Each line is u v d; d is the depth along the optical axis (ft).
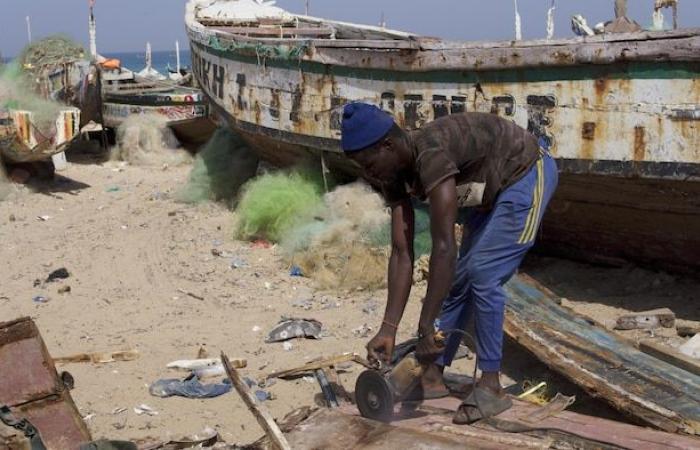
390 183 12.53
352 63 26.50
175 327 21.13
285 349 19.26
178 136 51.21
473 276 12.78
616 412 15.26
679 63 19.08
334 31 41.34
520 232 12.67
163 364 18.42
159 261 27.61
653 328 19.83
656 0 28.58
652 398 14.35
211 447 12.69
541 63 21.16
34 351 13.24
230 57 34.19
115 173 46.03
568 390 16.51
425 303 12.21
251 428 15.08
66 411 12.84
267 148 33.37
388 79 25.52
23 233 32.22
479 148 12.35
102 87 53.26
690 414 13.69
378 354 12.67
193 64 43.60
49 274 26.12
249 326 21.11
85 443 11.64
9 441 11.42
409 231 12.84
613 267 24.31
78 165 48.67
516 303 19.30
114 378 17.56
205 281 25.27
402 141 12.09
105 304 23.29
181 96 49.62
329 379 15.70
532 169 12.74
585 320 18.40
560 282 23.77
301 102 29.37
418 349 12.71
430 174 11.84
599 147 20.72
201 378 17.51
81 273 26.50
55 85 51.13
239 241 29.76
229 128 37.06
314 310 22.34
